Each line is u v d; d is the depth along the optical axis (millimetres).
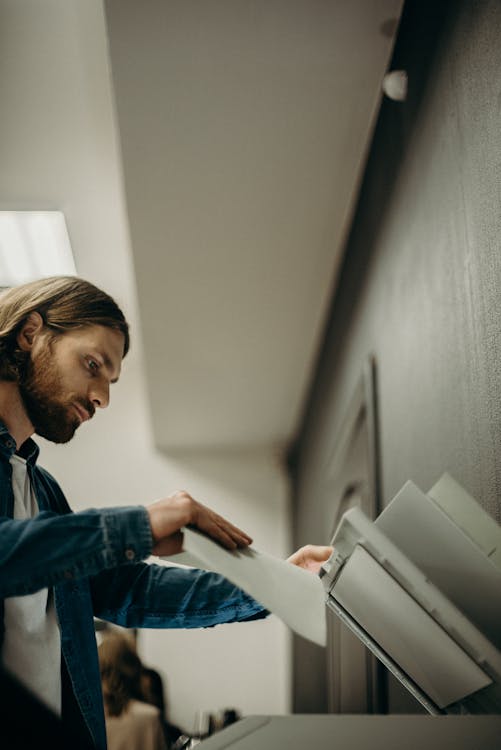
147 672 2789
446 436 1418
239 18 1630
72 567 774
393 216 1892
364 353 2270
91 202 2834
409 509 865
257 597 719
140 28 1642
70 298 1127
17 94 2293
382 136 1993
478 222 1212
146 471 4434
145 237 2467
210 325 3062
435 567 838
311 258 2664
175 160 2098
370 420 2127
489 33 1143
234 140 2033
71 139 2500
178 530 818
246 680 4133
